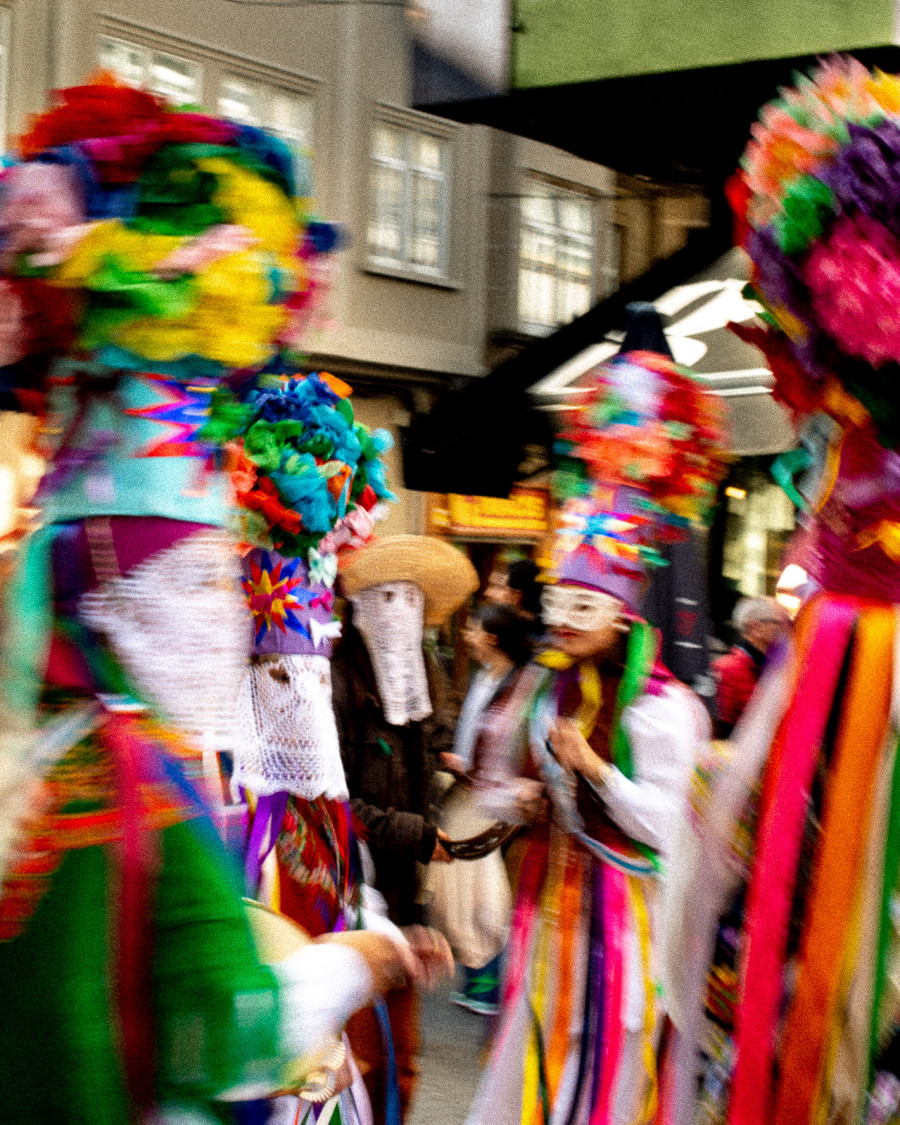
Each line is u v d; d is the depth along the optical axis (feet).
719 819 8.38
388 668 12.67
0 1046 5.20
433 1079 16.99
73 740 5.50
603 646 11.03
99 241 5.65
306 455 10.15
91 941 5.21
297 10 38.81
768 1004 7.66
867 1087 7.52
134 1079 5.19
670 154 34.78
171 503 5.71
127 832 5.29
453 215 43.80
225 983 5.20
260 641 10.07
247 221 5.92
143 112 5.97
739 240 8.07
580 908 11.09
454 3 31.07
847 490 7.89
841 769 7.71
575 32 28.96
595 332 36.63
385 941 5.88
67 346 5.88
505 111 31.68
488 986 19.83
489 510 41.78
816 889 7.65
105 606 5.62
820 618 8.00
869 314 7.26
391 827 12.35
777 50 26.43
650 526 11.09
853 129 7.55
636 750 10.94
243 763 9.81
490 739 11.85
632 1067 10.89
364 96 40.78
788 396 8.12
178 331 5.68
